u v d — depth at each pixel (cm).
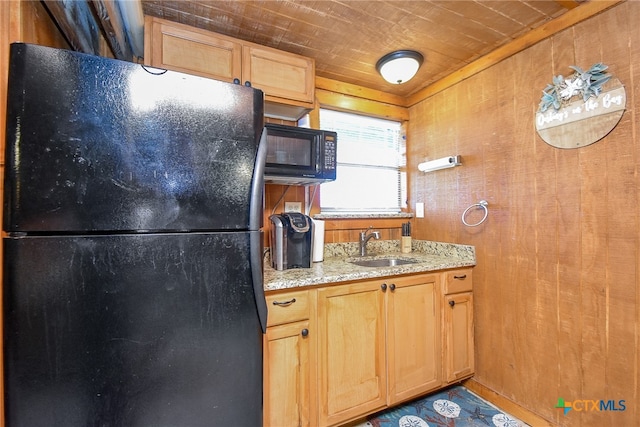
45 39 95
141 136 83
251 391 97
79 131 78
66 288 77
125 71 82
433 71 209
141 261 83
